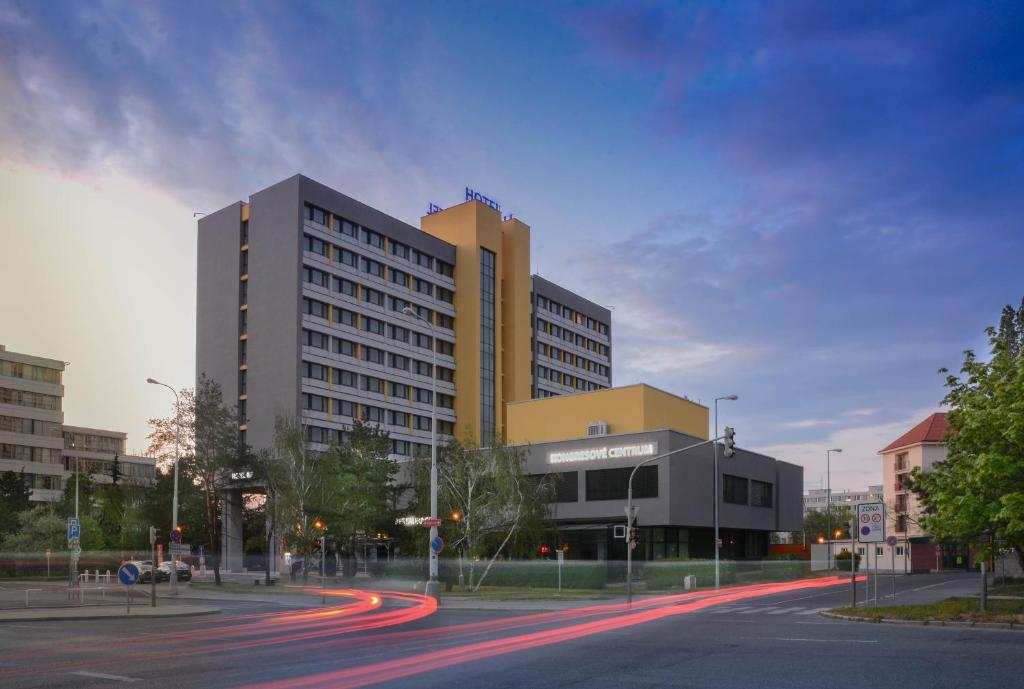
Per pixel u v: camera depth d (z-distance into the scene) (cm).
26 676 1296
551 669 1369
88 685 1202
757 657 1542
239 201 9069
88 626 2353
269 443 8381
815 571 8094
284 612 2972
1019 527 2325
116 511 8375
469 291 10275
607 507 6291
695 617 2664
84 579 5944
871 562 9831
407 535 5869
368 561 6347
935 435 10162
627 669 1374
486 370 10294
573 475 6525
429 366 9925
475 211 10394
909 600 3484
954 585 4934
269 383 8500
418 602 3644
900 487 10575
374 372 9206
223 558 8094
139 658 1530
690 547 6606
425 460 5119
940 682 1241
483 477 4906
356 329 9044
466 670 1352
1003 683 1233
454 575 4991
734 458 7025
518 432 7556
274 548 7525
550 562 5053
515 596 4116
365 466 5781
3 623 2486
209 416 5603
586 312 12756
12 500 8600
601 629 2183
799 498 8281
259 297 8719
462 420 10050
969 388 2702
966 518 2489
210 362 9025
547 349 11781
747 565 6391
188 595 4281
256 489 7531
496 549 4978
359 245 9188
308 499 5559
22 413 12338
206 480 5578
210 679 1252
